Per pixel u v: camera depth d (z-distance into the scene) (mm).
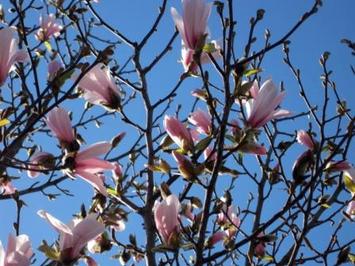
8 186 2191
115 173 1968
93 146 1771
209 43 1667
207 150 1877
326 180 1966
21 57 1701
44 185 2230
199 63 1668
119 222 2037
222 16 1669
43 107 1993
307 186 1767
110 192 1943
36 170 1772
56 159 1801
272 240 1823
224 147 1717
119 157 2158
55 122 1782
